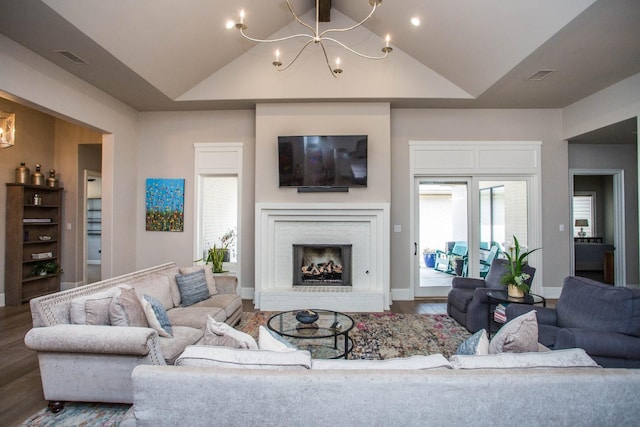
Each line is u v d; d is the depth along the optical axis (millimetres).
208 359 1400
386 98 4793
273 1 4102
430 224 5395
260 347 1680
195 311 3145
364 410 1273
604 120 4527
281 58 4777
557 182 5309
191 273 3654
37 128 5441
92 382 2121
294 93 4766
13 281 4801
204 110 5336
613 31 3176
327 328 2885
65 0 2787
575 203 8383
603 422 1298
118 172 4891
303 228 4988
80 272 5844
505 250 5348
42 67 3570
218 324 1772
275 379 1279
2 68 3158
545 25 3207
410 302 5082
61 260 5750
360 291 4652
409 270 5242
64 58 3594
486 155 5277
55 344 2043
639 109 4055
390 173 5008
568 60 3732
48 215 5562
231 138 5324
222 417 1290
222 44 4375
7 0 2672
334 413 1273
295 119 4945
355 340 3477
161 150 5375
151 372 1310
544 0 3008
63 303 2307
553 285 5289
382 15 4285
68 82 3918
